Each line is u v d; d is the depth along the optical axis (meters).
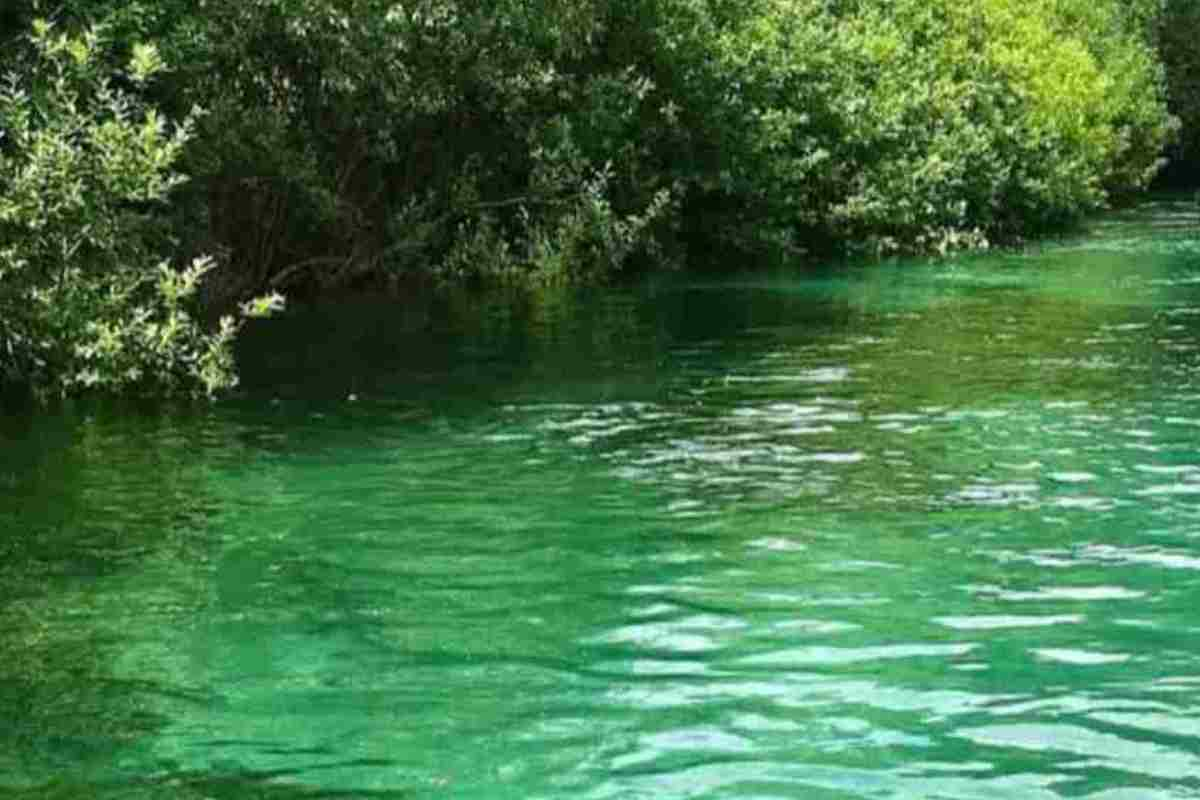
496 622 6.24
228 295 17.28
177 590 6.66
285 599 6.54
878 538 7.43
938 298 18.08
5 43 12.73
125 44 13.80
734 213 23.30
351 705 5.34
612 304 17.80
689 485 8.55
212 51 15.40
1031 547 7.26
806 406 10.98
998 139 26.78
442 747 4.97
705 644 5.95
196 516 7.92
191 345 12.45
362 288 19.48
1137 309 16.80
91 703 5.36
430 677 5.61
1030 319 15.98
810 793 4.59
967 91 26.70
